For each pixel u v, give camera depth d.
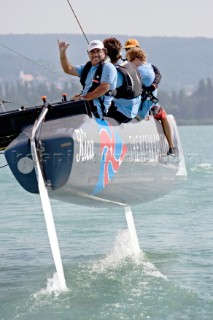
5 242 35.97
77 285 27.20
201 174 70.88
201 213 44.00
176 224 40.09
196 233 37.31
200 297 25.84
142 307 24.67
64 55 27.83
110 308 24.59
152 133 29.33
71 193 24.77
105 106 25.92
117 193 27.44
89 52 25.89
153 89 28.83
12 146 23.12
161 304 25.02
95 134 24.48
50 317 23.91
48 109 24.41
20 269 30.44
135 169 27.78
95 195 26.12
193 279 28.36
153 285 27.20
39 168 22.92
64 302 25.22
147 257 32.12
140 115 28.97
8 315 24.17
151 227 39.22
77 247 34.41
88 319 23.62
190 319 23.64
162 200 49.69
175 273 29.31
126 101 26.80
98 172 24.94
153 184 29.94
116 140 25.98
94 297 25.72
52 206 47.16
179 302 25.27
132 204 30.86
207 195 52.91
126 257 32.16
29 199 52.88
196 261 31.19
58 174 23.33
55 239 24.48
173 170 31.73
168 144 31.16
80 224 40.38
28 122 24.75
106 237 36.69
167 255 32.41
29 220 42.84
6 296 26.36
